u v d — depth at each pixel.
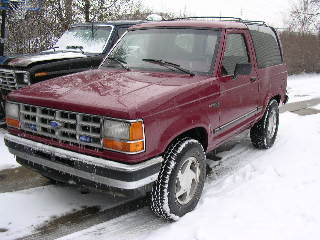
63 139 3.60
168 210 3.76
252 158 5.85
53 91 3.81
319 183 4.84
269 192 4.56
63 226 3.83
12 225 3.80
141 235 3.71
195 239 3.58
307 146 6.39
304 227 3.79
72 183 3.72
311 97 11.51
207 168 5.41
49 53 6.91
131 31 5.13
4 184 4.70
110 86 3.83
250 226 3.79
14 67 6.14
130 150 3.25
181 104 3.71
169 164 3.67
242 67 4.42
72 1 10.70
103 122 3.34
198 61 4.42
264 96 5.71
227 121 4.63
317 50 17.14
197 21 4.87
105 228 3.82
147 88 3.75
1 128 6.86
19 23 9.40
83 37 7.65
